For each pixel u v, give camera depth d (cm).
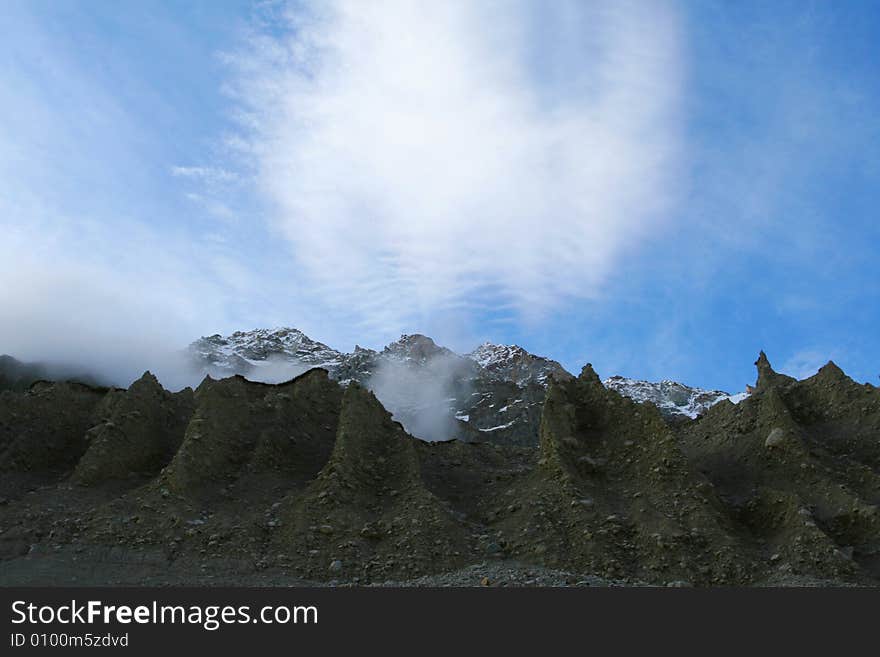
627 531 3519
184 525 3488
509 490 3972
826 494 3712
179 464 3762
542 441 4075
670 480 3766
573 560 3375
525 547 3484
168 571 3222
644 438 4025
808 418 4450
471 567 3338
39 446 4203
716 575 3241
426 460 4456
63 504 3656
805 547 3338
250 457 4066
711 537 3416
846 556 3272
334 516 3569
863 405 4322
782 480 3922
